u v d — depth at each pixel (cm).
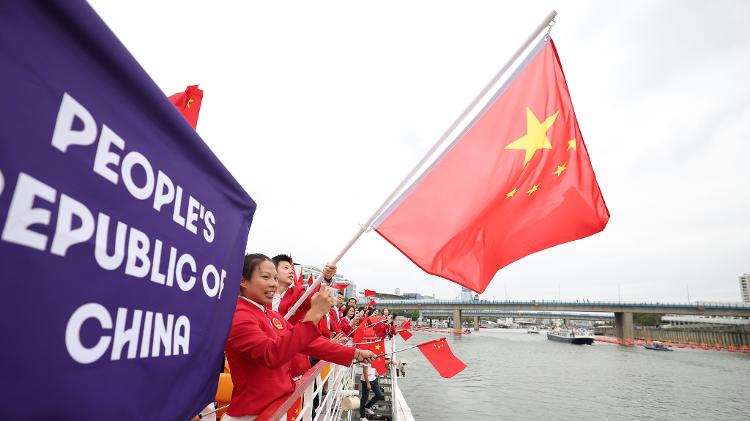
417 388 3123
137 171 109
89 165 93
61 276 85
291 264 397
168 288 122
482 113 383
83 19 90
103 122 97
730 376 4203
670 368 4747
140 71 108
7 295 74
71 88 88
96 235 94
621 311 7531
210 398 149
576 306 7681
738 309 6788
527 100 387
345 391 695
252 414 235
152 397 112
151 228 115
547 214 380
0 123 73
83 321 90
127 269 104
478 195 355
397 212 348
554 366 4647
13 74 76
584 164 387
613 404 2825
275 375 253
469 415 2361
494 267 374
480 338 9506
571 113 391
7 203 74
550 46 394
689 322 10638
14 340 75
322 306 216
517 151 373
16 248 75
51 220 83
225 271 162
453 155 369
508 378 3716
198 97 364
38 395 79
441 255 342
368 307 1255
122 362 101
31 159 79
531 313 15025
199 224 143
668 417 2545
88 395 90
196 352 137
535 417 2383
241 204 181
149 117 114
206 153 146
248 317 234
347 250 333
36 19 81
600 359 5531
